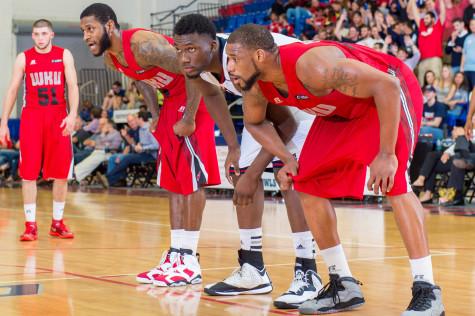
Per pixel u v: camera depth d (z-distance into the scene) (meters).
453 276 4.04
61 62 5.93
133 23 19.94
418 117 2.93
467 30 10.80
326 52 2.64
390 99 2.55
